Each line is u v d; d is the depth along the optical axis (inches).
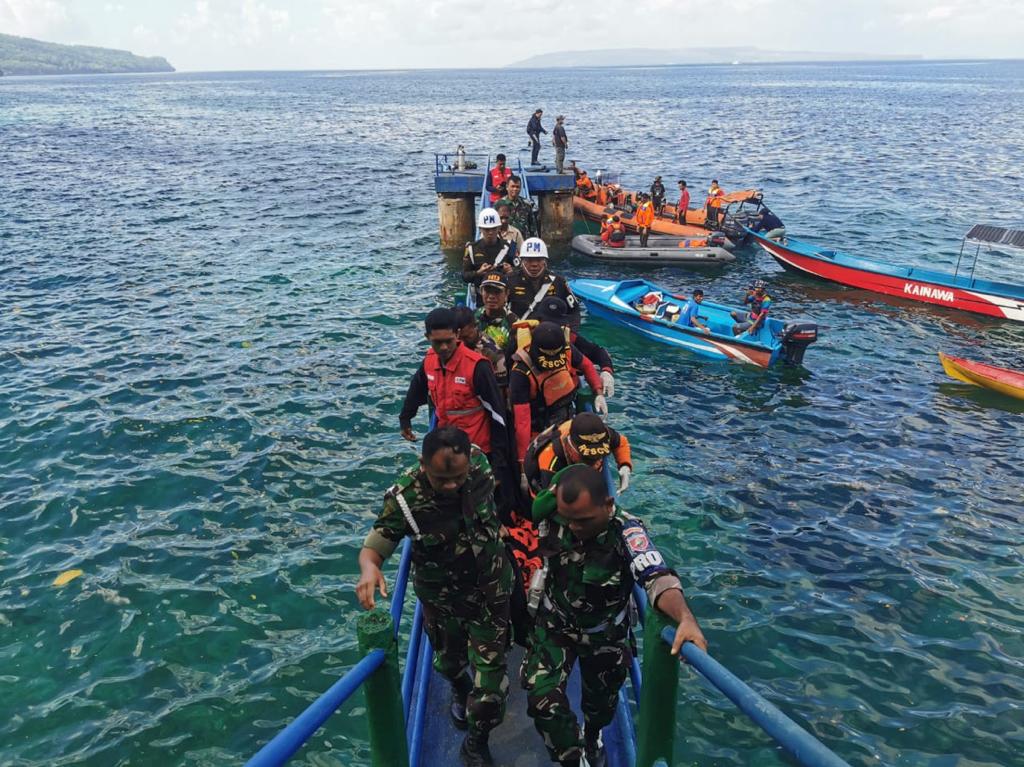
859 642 368.2
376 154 2341.3
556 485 122.0
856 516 471.8
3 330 784.9
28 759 305.3
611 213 1200.2
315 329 792.9
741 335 716.0
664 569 109.3
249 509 471.5
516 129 3235.7
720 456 546.0
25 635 369.1
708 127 3132.4
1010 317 816.9
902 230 1247.5
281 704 331.6
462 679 156.8
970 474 520.1
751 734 317.7
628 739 157.4
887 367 706.8
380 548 132.6
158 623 376.8
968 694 337.4
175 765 303.0
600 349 228.2
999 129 2950.3
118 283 956.0
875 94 6102.4
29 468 519.8
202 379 663.1
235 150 2456.9
